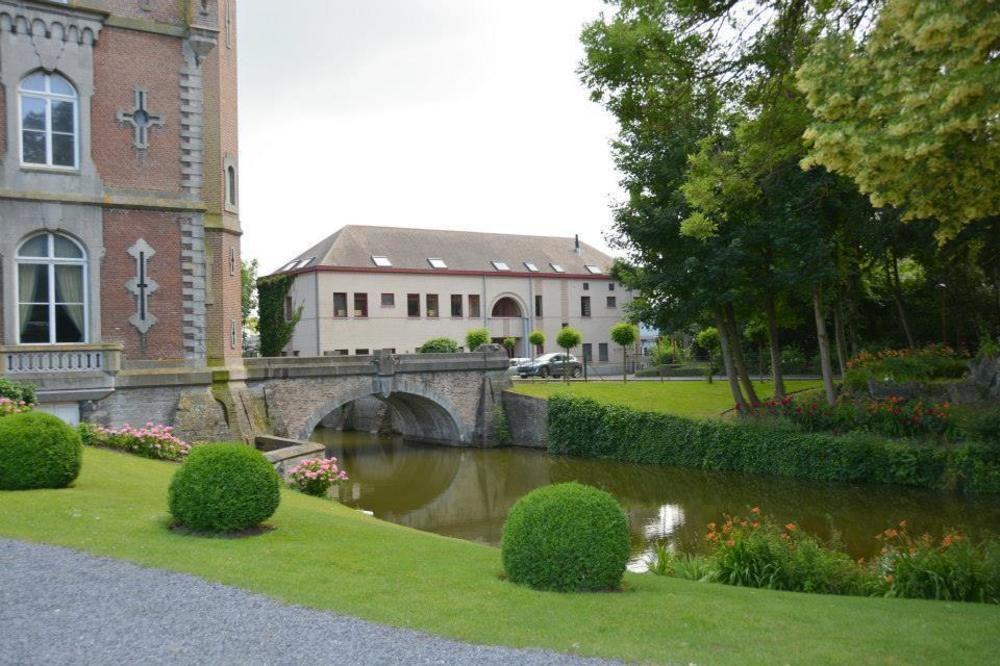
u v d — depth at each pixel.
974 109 7.49
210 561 8.06
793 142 14.16
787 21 13.20
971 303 33.09
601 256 60.91
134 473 13.38
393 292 49.41
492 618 6.53
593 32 15.95
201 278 19.56
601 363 56.72
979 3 7.16
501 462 32.03
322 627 6.19
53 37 17.56
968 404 24.09
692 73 14.68
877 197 9.05
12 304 17.11
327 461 17.91
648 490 24.67
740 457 26.17
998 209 9.08
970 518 18.55
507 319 53.81
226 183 23.44
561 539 7.67
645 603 7.27
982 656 6.06
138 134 18.73
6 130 17.09
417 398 35.81
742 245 25.16
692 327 44.31
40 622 6.11
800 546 11.03
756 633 6.46
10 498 10.37
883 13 8.37
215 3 19.75
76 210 17.84
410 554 9.00
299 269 48.31
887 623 7.11
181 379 19.17
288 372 29.41
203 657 5.51
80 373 17.25
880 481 22.58
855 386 27.38
